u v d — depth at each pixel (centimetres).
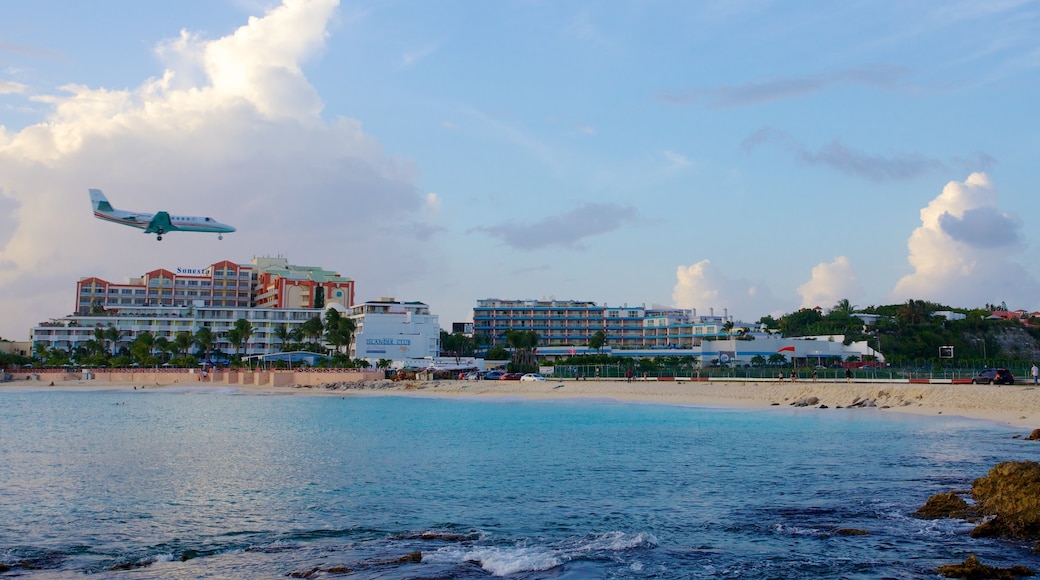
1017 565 2100
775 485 3344
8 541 2544
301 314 19925
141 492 3391
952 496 2855
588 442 5119
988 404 6575
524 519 2791
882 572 2088
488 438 5466
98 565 2259
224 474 3878
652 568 2164
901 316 18562
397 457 4478
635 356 18450
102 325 19250
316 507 3044
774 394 8625
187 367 16562
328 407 9319
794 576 2073
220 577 2120
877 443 4653
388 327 17325
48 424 6894
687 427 6028
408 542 2480
